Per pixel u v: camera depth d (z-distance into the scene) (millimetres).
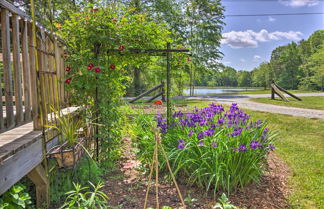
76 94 3285
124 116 3998
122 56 3828
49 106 2480
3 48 1824
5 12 1790
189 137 2809
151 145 3127
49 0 2629
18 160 1743
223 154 2602
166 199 2445
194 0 19844
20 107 2037
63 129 2541
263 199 2480
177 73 4934
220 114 3295
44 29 2447
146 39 3664
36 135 2102
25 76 2137
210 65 20953
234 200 2438
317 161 3650
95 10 3275
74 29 3307
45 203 2254
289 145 4566
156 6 16781
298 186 2801
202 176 2654
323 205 2371
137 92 16625
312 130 5844
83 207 1975
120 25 3527
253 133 2986
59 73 2957
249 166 2611
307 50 41656
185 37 19453
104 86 3291
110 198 2463
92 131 3547
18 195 1869
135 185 2789
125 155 3910
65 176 2584
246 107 10609
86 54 3291
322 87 30047
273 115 8125
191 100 14367
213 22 20453
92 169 2779
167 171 3123
